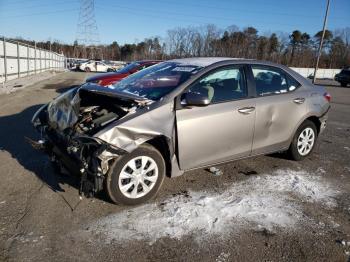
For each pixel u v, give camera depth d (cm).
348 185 462
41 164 479
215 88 416
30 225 328
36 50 2809
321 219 365
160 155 378
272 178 470
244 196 409
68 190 402
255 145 457
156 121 359
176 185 430
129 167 361
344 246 317
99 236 316
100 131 330
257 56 7131
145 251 297
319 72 5612
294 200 407
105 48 8931
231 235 327
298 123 507
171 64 471
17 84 1694
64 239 309
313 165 534
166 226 336
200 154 402
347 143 696
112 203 376
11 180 424
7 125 718
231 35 7319
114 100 395
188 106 383
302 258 297
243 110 429
